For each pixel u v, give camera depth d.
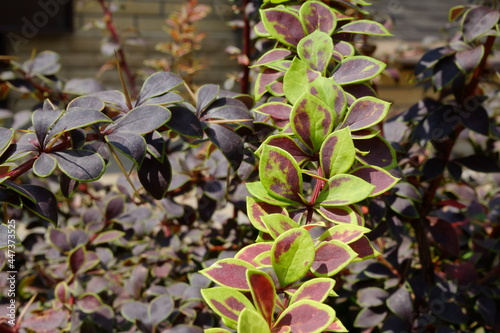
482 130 0.51
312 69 0.37
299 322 0.29
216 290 0.30
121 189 0.66
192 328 0.51
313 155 0.35
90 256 0.57
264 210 0.34
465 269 0.59
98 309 0.53
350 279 0.61
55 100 0.68
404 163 0.58
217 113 0.42
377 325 0.60
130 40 1.03
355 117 0.35
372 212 0.51
